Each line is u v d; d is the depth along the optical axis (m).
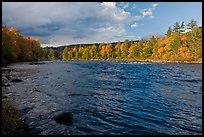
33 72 39.03
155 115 12.73
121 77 32.50
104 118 12.02
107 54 145.75
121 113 13.09
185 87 22.70
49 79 28.91
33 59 105.06
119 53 140.12
